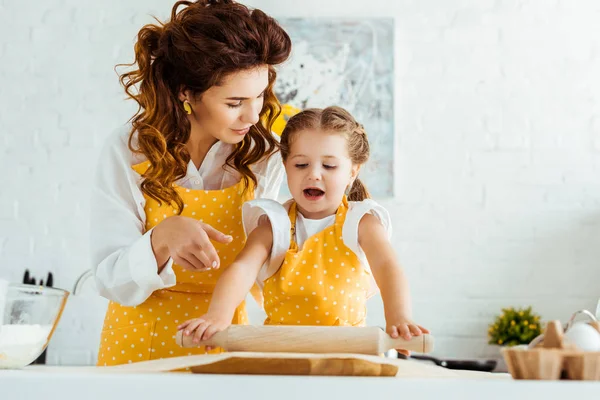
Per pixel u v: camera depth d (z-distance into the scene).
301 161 1.06
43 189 2.99
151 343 1.12
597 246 2.91
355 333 0.62
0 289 0.74
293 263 1.02
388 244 1.01
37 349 0.76
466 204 2.93
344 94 2.95
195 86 1.05
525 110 2.97
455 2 3.02
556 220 2.92
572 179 2.95
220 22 1.04
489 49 3.00
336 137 1.05
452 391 0.50
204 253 0.83
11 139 3.01
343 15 3.01
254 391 0.50
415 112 2.97
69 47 3.05
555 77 2.99
